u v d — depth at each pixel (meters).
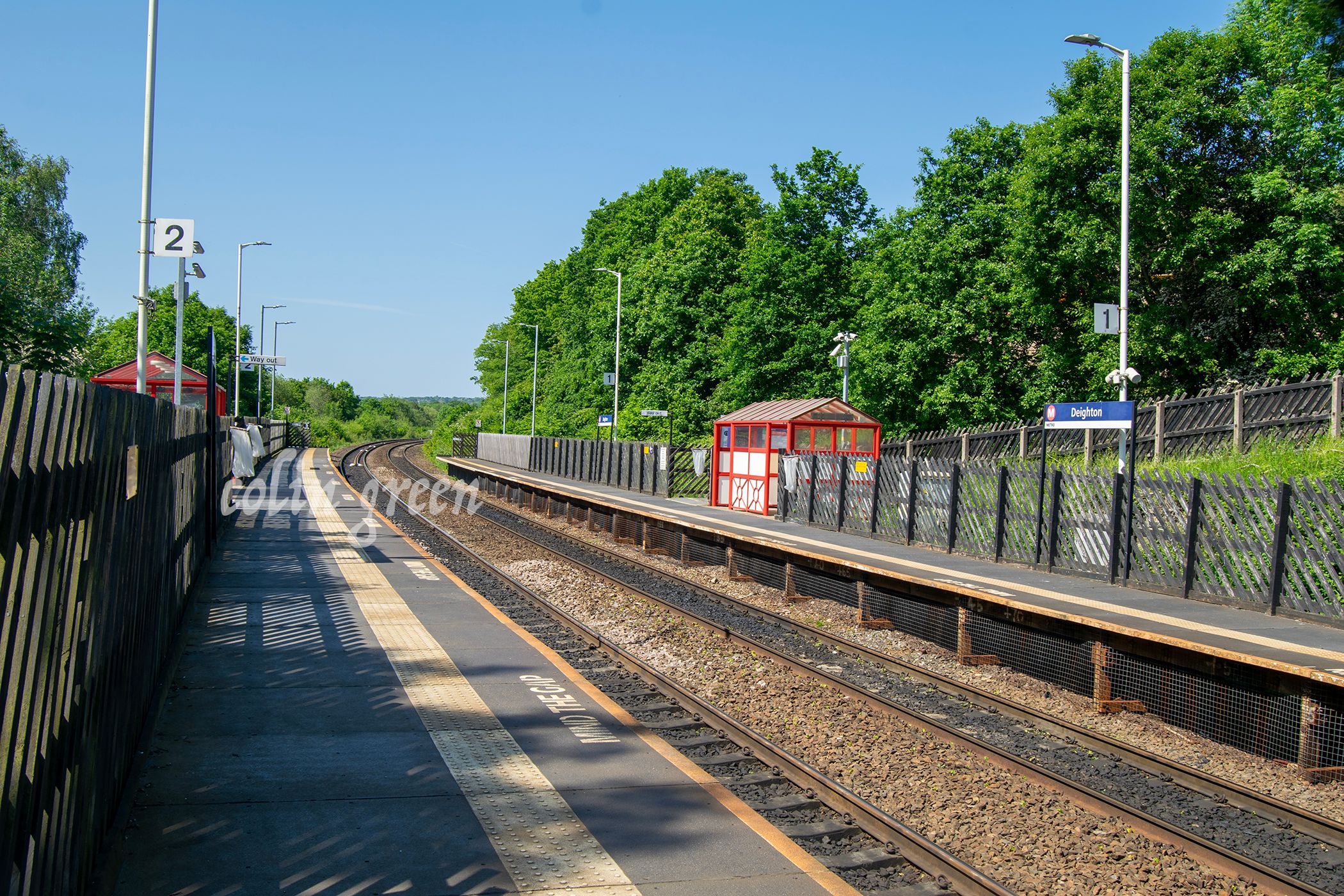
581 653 11.94
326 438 94.31
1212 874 6.30
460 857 5.73
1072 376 28.95
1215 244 25.89
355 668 10.27
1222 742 9.41
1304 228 24.66
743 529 20.22
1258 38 26.55
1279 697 8.86
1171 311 27.25
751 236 51.62
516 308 102.81
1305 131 25.31
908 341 31.02
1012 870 6.21
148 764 7.14
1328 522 10.99
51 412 3.91
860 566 14.69
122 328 85.19
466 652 11.15
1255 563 11.86
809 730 9.16
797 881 5.59
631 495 31.30
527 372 94.44
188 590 12.63
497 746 7.84
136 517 6.83
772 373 39.47
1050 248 27.73
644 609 15.42
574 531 28.30
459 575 18.00
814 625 14.77
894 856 6.24
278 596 14.35
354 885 5.34
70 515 4.36
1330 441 18.27
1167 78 26.41
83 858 4.94
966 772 8.10
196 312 86.44
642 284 53.59
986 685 11.40
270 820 6.20
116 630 5.92
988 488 16.47
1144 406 21.34
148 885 5.25
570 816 6.43
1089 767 8.52
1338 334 26.08
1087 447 20.22
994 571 14.88
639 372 54.84
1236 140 26.39
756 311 39.59
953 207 33.00
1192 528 12.66
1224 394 20.17
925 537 18.09
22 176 47.66
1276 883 6.07
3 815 3.41
